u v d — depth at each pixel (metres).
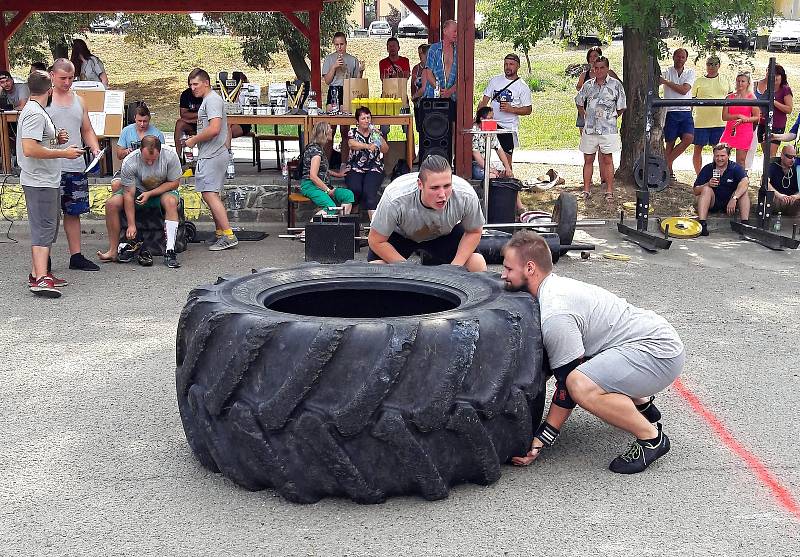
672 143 12.73
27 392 5.00
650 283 7.76
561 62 32.91
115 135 11.16
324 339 3.45
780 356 5.64
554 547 3.26
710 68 12.77
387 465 3.54
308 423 3.47
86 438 4.34
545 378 3.97
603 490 3.73
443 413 3.53
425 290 4.35
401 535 3.35
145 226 8.85
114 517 3.52
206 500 3.66
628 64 12.56
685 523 3.45
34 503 3.64
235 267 8.46
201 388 3.75
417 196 5.00
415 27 40.97
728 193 10.33
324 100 14.75
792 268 8.43
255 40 27.14
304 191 9.51
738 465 4.00
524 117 23.34
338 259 7.95
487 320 3.71
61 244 9.63
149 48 37.16
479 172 9.96
